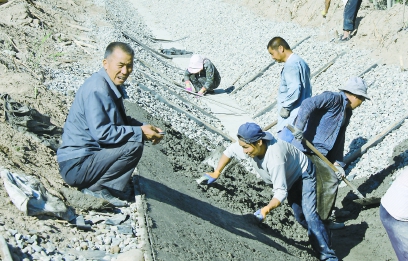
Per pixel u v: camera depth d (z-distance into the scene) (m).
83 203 4.49
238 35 15.03
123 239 4.16
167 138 7.54
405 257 4.10
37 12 12.18
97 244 4.02
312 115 5.91
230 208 5.95
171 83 11.50
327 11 12.57
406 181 4.02
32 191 4.16
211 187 6.29
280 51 6.69
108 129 4.44
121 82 4.62
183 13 19.92
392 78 9.29
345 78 9.95
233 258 4.53
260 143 4.85
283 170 4.96
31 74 7.79
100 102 4.45
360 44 10.84
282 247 5.51
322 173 5.61
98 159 4.53
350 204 6.82
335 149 6.05
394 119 8.16
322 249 5.39
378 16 10.85
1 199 4.08
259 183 7.32
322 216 5.57
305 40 12.49
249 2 17.22
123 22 17.00
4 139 5.13
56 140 5.60
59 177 4.88
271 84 11.13
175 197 5.29
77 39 11.73
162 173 5.86
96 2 18.08
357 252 5.93
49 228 3.97
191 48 15.95
